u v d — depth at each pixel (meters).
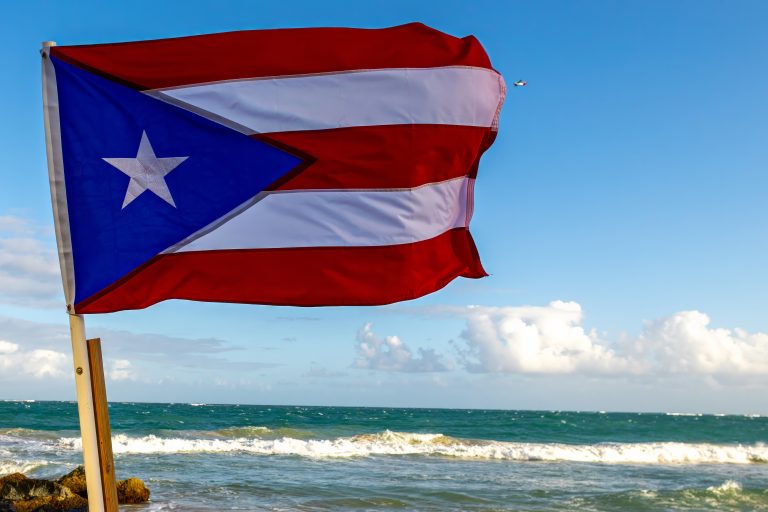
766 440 43.47
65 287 3.93
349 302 4.33
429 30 4.55
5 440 25.88
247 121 4.28
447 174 4.65
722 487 16.64
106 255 4.00
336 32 4.43
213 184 4.21
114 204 4.04
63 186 4.00
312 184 4.34
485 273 5.07
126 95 4.14
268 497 13.83
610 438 41.56
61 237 3.98
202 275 4.17
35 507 11.20
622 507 14.35
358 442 27.36
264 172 4.28
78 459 19.47
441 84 4.48
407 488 15.67
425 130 4.45
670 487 17.66
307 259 4.30
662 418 106.00
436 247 4.73
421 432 40.44
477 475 18.88
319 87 4.36
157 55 4.20
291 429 35.41
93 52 4.11
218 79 4.26
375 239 4.39
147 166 4.13
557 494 15.73
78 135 4.04
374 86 4.41
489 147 4.84
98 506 3.51
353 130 4.37
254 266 4.24
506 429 45.41
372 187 4.39
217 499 13.38
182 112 4.21
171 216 4.14
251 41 4.34
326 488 15.32
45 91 4.04
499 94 4.77
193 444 24.92
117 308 3.98
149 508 12.21
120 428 36.03
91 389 3.70
